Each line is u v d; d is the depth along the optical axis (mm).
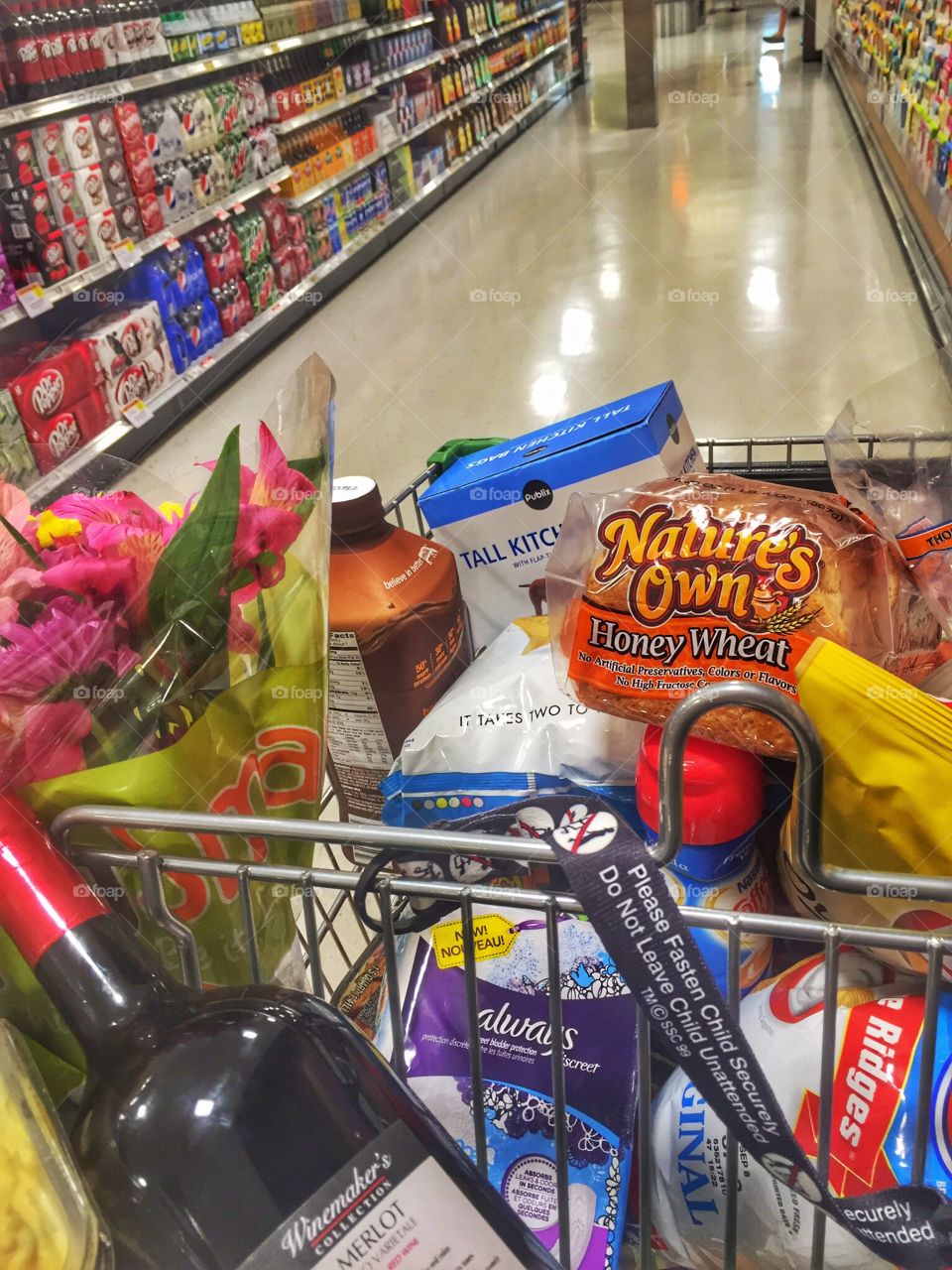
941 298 3846
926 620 936
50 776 720
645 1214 725
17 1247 518
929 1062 652
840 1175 738
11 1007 687
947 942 617
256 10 4879
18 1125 553
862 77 7094
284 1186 533
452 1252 554
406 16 6605
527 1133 830
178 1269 528
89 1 3773
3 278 3311
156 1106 548
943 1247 610
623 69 10812
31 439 3334
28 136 3398
